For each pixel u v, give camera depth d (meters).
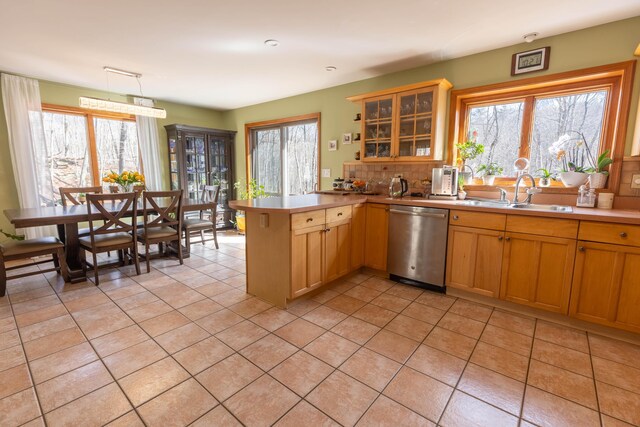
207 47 2.95
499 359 1.88
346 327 2.25
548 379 1.70
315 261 2.68
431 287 2.94
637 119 2.37
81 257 3.30
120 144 4.91
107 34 2.65
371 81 3.91
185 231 4.03
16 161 3.85
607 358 1.89
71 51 3.04
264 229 2.61
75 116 4.46
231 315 2.42
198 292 2.87
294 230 2.44
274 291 2.60
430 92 3.15
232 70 3.62
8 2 2.12
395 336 2.13
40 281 3.12
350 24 2.49
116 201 3.98
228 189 5.83
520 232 2.38
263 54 3.12
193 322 2.31
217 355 1.90
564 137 2.85
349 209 3.04
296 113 4.86
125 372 1.74
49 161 4.23
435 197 3.12
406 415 1.45
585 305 2.18
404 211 2.97
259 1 2.15
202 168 5.44
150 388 1.61
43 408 1.48
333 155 4.43
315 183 5.03
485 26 2.52
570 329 2.23
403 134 3.39
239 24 2.49
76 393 1.57
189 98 5.06
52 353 1.91
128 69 3.58
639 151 2.29
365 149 3.70
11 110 3.77
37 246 2.87
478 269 2.62
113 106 3.48
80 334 2.13
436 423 1.40
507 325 2.29
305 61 3.33
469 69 3.15
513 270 2.45
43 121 4.11
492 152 3.25
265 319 2.36
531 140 3.02
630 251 1.98
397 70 3.63
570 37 2.62
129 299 2.71
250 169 5.84
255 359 1.87
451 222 2.72
